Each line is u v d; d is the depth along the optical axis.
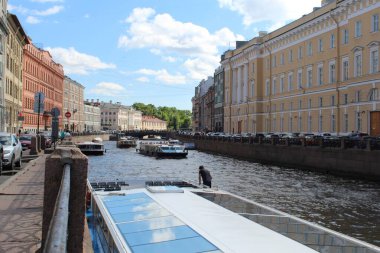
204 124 127.62
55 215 2.71
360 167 28.34
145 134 133.75
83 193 5.02
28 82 71.62
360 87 42.81
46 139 38.94
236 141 53.38
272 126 68.19
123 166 40.88
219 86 100.38
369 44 41.84
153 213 6.52
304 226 6.84
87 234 6.69
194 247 4.80
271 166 40.19
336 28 49.53
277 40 65.69
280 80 65.56
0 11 46.72
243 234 5.26
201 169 19.34
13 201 9.91
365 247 5.64
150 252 4.75
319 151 33.38
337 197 21.38
